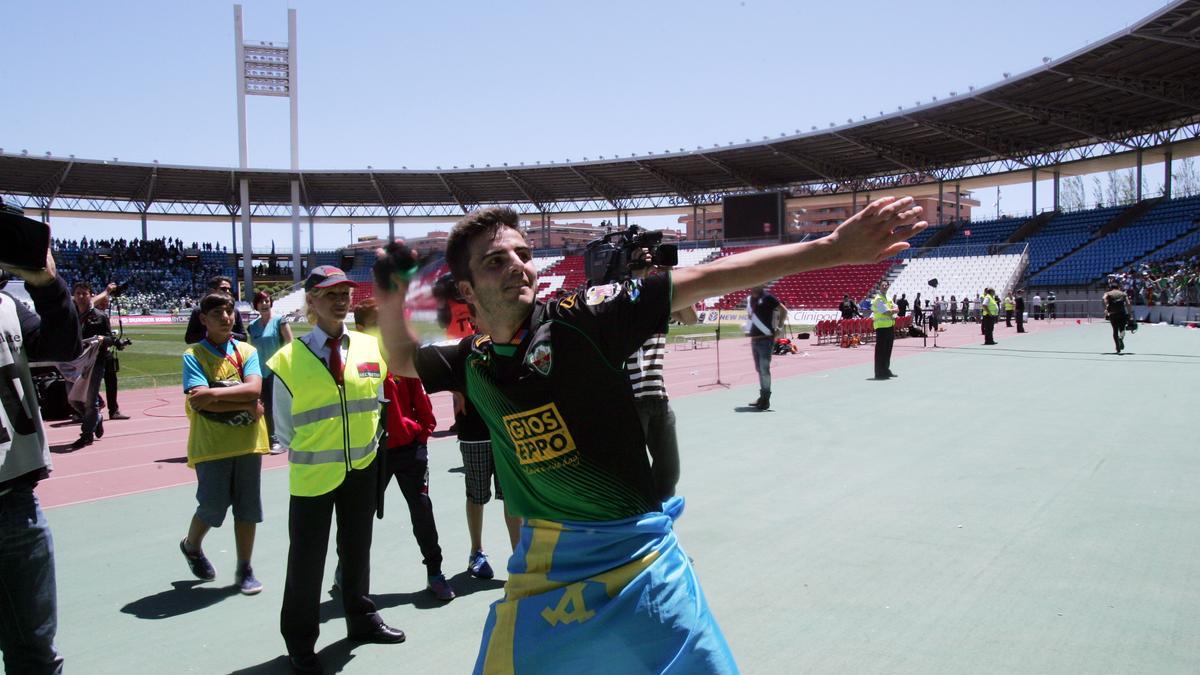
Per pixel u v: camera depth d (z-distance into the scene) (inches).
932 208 3024.1
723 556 193.5
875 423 374.9
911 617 154.8
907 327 1080.2
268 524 241.0
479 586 186.7
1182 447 299.3
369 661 148.5
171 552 217.0
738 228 1770.4
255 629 165.0
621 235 134.6
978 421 371.6
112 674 144.7
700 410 435.8
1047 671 131.5
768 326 426.3
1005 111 1510.8
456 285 84.5
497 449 87.2
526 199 2375.7
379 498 167.2
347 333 157.4
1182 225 1456.7
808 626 152.0
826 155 1870.1
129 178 2084.2
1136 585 166.9
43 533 117.8
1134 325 940.0
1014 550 191.0
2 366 113.0
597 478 79.6
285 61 2057.1
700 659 78.0
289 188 2258.9
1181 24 1111.0
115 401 489.4
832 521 219.8
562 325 78.4
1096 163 1726.1
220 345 192.9
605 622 77.2
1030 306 1501.0
